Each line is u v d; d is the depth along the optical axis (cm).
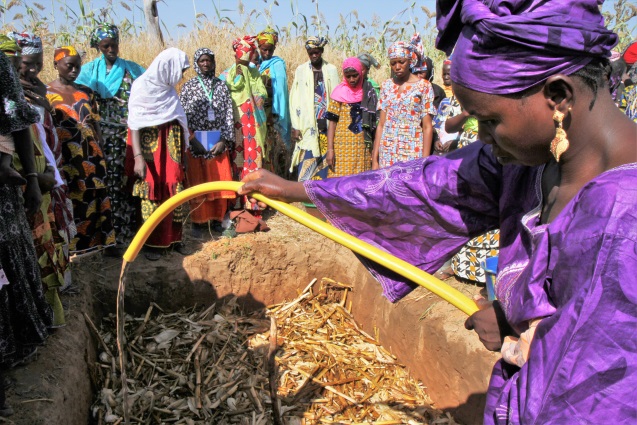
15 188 303
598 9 106
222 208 571
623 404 86
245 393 416
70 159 442
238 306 536
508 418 108
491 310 153
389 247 179
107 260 510
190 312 518
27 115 277
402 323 450
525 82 104
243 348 476
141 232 216
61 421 297
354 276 547
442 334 395
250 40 561
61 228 380
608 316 88
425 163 167
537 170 127
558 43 99
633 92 426
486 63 106
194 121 541
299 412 401
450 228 166
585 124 105
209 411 396
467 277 442
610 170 98
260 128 577
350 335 508
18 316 311
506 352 122
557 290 101
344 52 898
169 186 499
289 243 561
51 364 333
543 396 94
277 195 184
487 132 117
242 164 579
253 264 541
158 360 444
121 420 374
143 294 499
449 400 387
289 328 513
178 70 478
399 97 514
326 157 596
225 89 550
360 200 173
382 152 533
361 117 584
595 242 92
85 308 429
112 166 510
